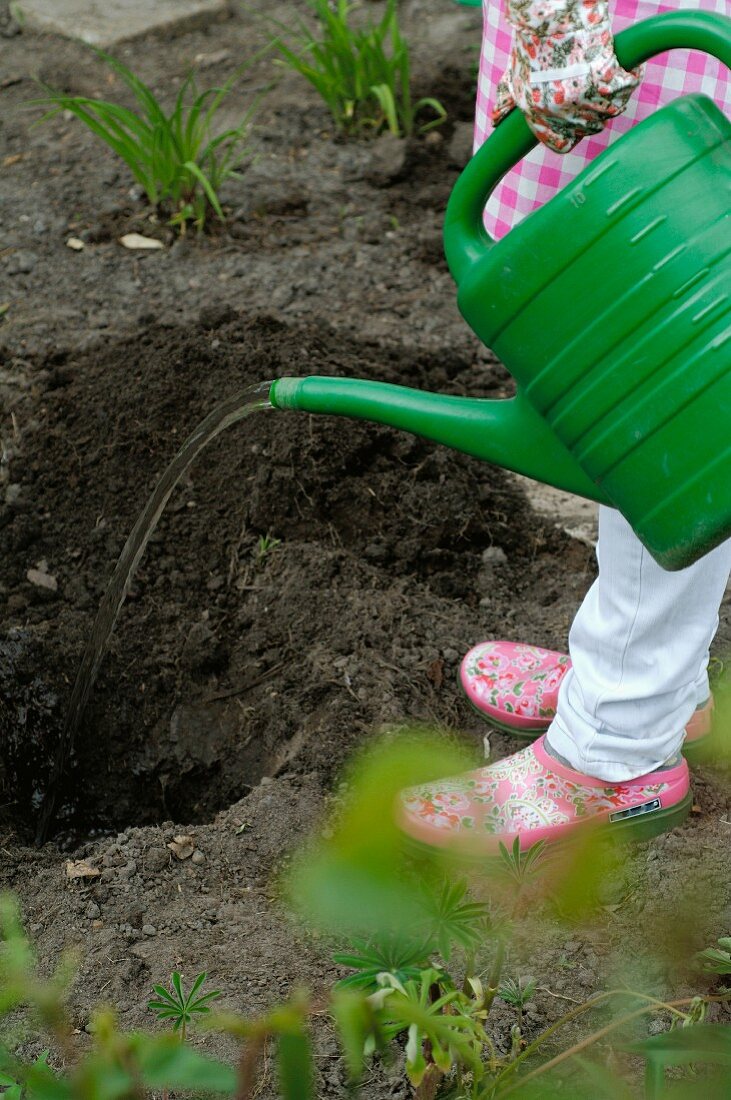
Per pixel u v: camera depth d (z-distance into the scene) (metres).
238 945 1.77
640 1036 1.51
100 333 3.18
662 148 1.17
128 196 3.82
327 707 2.25
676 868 1.83
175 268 3.50
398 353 3.12
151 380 2.90
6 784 2.43
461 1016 0.87
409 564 2.60
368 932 1.77
